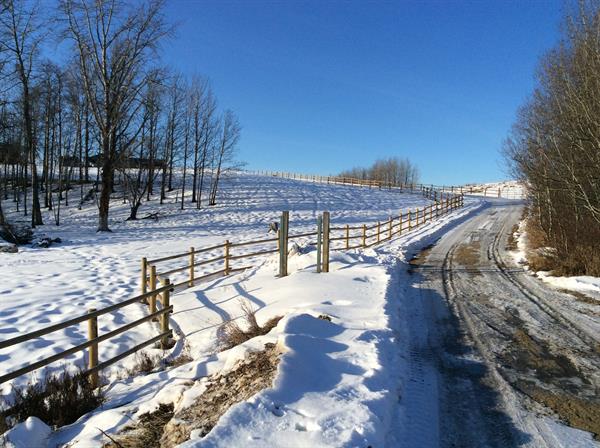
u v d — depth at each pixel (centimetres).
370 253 1441
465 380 522
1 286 1188
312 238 2325
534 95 1683
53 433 449
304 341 514
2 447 397
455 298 940
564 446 382
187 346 761
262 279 1123
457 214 3150
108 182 2595
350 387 427
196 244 2134
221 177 5556
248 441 326
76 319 566
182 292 1095
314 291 905
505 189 6238
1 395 559
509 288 1035
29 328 848
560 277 1109
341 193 4928
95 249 1944
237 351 534
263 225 2972
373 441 338
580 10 1249
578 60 1260
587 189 1308
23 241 2100
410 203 4416
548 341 660
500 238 2023
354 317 713
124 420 445
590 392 489
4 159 3838
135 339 823
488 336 687
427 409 446
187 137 3900
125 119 2684
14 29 2583
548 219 1620
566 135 1309
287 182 5803
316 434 333
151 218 3269
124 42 2441
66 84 3388
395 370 511
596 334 689
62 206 4062
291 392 404
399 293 952
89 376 597
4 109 2875
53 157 4134
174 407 452
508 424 420
